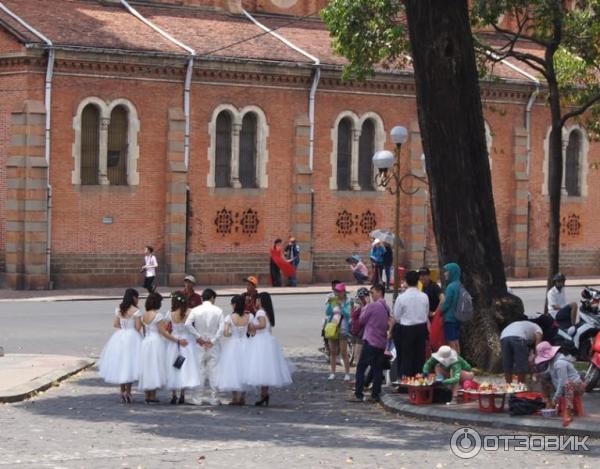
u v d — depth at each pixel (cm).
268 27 6200
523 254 6675
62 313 4531
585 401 2655
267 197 5947
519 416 2477
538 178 6712
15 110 5325
